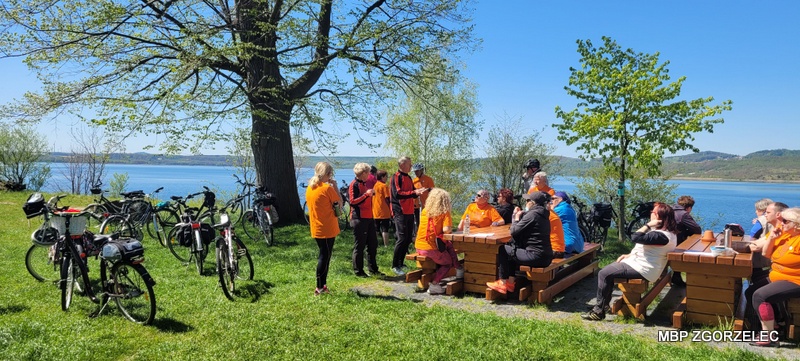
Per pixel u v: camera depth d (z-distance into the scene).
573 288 6.74
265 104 11.20
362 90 12.78
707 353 4.20
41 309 5.44
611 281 5.25
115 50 10.67
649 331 4.91
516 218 6.12
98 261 7.87
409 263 8.30
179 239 7.17
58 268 6.67
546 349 4.29
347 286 6.69
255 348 4.35
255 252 9.08
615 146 10.97
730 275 4.77
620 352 4.21
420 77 12.96
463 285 6.41
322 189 6.04
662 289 6.49
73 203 16.66
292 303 5.71
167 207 10.27
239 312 5.30
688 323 5.02
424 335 4.65
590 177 14.97
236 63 11.91
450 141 20.94
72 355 4.15
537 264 5.70
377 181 9.27
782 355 4.21
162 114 10.41
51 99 10.63
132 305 5.37
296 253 9.01
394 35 12.00
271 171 12.38
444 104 14.70
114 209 10.20
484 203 7.47
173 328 4.88
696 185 82.56
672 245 5.07
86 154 27.86
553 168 17.44
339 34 11.66
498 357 4.13
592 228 10.23
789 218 4.44
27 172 27.50
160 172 182.50
